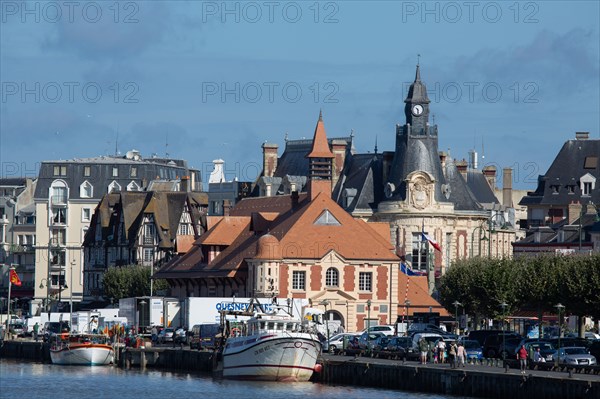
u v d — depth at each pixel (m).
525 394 186.00
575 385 177.50
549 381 182.00
